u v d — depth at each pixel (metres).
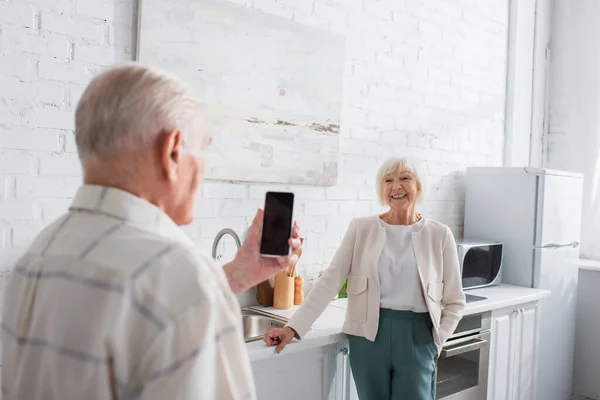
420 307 1.97
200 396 0.60
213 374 0.63
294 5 2.46
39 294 0.65
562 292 3.32
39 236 0.73
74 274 0.62
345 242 2.10
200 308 0.62
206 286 0.63
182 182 0.74
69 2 1.79
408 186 2.03
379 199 2.13
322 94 2.57
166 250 0.64
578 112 3.92
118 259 0.62
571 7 3.98
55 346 0.61
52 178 1.78
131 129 0.68
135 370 0.60
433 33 3.20
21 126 1.70
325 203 2.64
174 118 0.71
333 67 2.61
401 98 3.01
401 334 1.95
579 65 3.93
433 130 3.23
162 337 0.60
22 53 1.70
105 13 1.88
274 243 1.06
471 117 3.50
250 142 2.30
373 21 2.84
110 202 0.67
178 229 0.71
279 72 2.40
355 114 2.77
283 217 1.07
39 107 1.74
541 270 3.12
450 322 2.03
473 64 3.50
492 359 2.72
